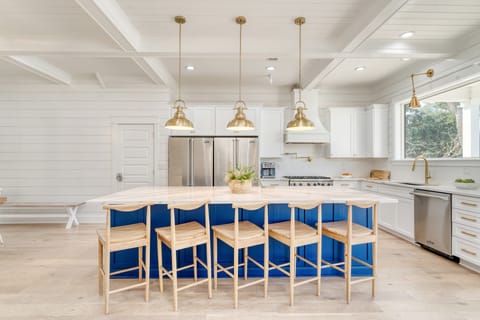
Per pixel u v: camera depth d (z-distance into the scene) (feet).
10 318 6.66
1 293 7.86
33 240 12.73
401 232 12.89
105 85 16.17
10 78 15.79
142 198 8.15
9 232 14.11
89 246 11.87
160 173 16.31
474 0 8.05
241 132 16.52
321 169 18.39
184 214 8.98
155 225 8.94
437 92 12.95
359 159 18.42
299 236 7.45
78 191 16.29
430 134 13.87
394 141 15.80
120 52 10.44
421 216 11.51
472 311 7.02
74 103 16.21
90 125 16.29
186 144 15.79
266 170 17.76
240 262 9.01
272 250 9.05
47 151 16.17
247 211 9.04
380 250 11.48
